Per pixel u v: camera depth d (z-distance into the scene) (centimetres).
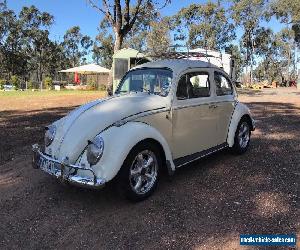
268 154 716
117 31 1880
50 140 504
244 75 7144
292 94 2730
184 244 382
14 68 6900
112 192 519
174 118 539
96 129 469
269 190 523
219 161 667
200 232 405
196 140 587
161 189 530
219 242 384
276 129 994
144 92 568
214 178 576
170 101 535
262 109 1512
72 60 8175
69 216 450
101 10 1916
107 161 439
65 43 8044
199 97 589
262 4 5988
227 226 418
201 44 6278
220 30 6269
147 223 428
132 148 460
